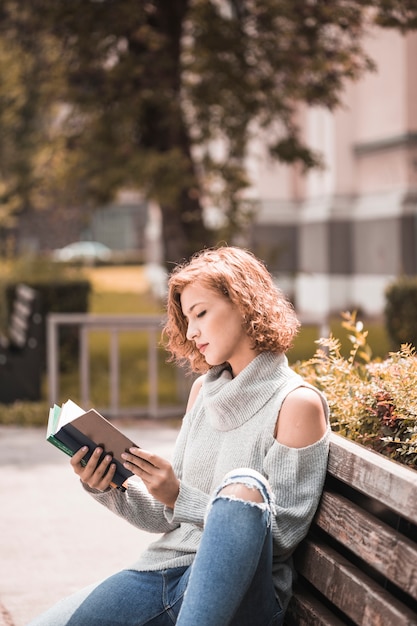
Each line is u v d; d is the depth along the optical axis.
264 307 2.92
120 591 2.88
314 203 21.86
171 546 2.98
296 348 14.23
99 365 13.99
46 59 13.76
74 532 5.67
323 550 2.73
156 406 10.10
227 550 2.45
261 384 2.88
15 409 10.20
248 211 13.43
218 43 11.97
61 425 2.84
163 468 2.84
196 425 3.06
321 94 12.73
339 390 3.37
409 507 2.24
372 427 3.14
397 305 11.91
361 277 20.72
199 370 3.19
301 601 2.79
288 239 22.98
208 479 2.96
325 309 21.25
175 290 3.05
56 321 10.02
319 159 13.49
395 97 19.23
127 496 3.04
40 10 12.53
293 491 2.75
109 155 12.52
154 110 12.91
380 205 19.75
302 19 11.95
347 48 12.38
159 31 12.68
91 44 12.30
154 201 12.18
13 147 15.69
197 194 13.38
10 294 13.51
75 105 13.34
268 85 12.52
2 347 11.27
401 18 11.55
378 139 19.75
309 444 2.78
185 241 13.25
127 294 25.39
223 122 12.90
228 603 2.43
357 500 2.68
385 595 2.36
